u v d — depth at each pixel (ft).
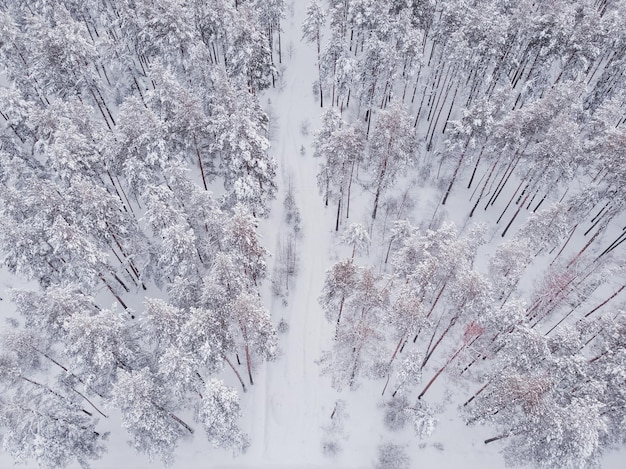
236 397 93.97
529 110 122.31
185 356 91.40
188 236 101.96
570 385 94.07
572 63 141.69
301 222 144.66
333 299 112.68
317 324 128.06
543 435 87.76
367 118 162.71
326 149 121.90
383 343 120.88
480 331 108.88
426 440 111.75
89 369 94.32
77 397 110.11
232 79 144.56
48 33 124.77
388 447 111.45
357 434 113.50
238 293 100.22
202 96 145.59
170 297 106.01
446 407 114.93
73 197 105.50
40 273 110.73
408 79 154.71
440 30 148.77
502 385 91.30
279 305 131.13
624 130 109.70
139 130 115.24
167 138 123.13
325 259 138.92
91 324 86.99
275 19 164.45
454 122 125.29
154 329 93.35
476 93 156.56
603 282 126.21
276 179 154.71
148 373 94.48
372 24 148.66
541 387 86.22
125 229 113.09
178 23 136.36
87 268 103.86
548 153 114.62
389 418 113.91
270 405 117.91
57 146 104.88
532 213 114.11
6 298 133.39
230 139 112.88
